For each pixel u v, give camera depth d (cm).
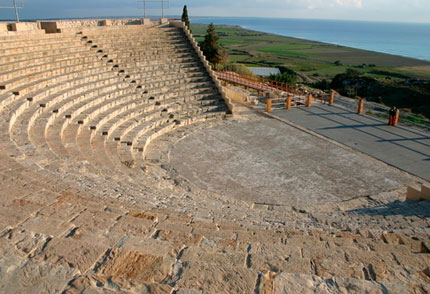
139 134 1816
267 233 675
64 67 1939
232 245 542
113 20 2909
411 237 711
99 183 955
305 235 694
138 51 2442
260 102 2731
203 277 392
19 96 1490
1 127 1162
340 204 1244
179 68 2484
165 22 2944
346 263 449
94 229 553
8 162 868
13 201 633
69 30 2306
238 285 378
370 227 903
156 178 1364
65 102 1661
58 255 434
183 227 624
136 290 361
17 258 419
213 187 1360
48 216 583
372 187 1374
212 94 2389
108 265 416
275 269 434
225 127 2092
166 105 2175
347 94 4847
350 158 1647
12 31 1973
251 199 1277
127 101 2045
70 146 1309
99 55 2245
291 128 2080
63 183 795
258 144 1827
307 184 1400
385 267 434
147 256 435
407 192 1219
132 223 596
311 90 3309
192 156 1664
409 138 1894
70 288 358
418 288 379
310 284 378
